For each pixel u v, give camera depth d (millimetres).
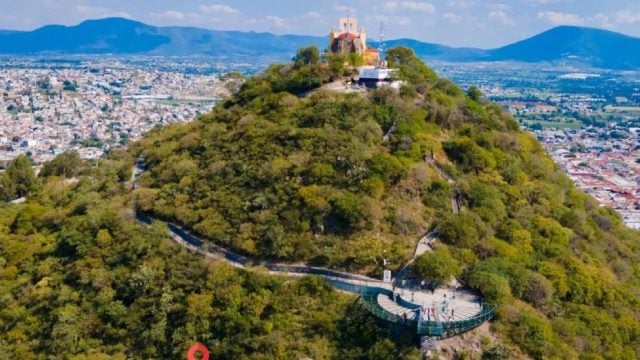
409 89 138625
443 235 98688
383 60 158750
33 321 98125
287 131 120438
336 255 94375
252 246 97875
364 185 103000
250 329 85000
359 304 86500
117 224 110812
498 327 83062
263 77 160375
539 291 93000
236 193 109562
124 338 90750
